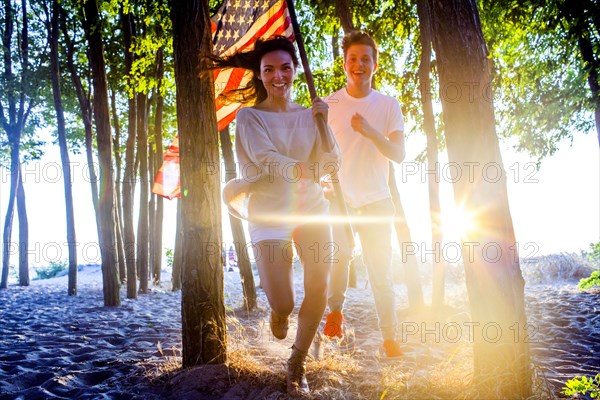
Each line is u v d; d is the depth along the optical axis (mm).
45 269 27438
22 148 18609
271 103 3055
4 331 6145
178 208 13453
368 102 3746
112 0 9773
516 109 10172
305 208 2881
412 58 8195
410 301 6480
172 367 3521
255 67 3211
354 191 3729
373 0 7855
